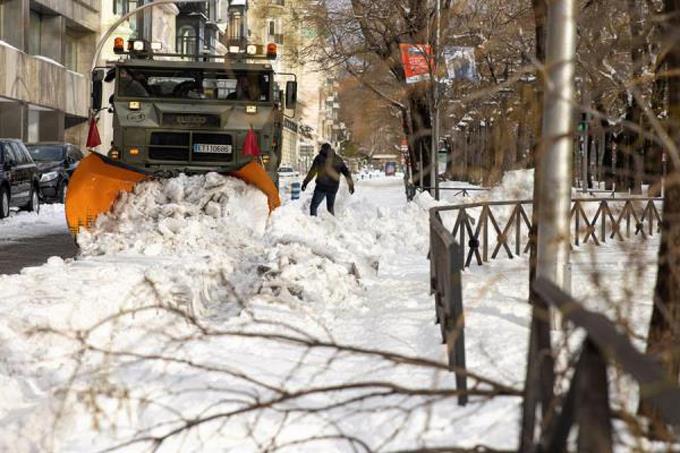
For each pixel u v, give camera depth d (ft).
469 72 132.77
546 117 39.88
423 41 138.62
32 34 414.62
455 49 142.51
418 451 25.81
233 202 116.26
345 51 196.24
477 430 37.88
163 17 502.79
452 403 42.42
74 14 439.22
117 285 75.51
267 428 39.63
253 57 131.13
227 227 112.68
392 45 188.55
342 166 139.64
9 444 36.99
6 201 180.86
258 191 118.21
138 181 118.11
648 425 26.27
